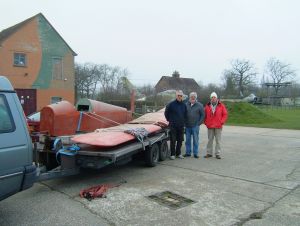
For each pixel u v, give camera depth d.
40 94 30.77
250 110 24.83
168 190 6.35
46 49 31.05
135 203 5.61
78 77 60.31
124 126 8.70
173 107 9.22
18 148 4.57
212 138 9.69
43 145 7.09
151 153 8.20
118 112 9.36
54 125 7.28
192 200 5.80
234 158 9.58
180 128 9.31
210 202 5.70
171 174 7.59
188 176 7.41
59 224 4.71
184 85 72.44
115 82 62.53
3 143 4.39
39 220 4.85
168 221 4.86
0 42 28.22
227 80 68.56
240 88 69.00
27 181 4.71
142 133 7.73
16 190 4.59
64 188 6.45
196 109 9.53
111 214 5.11
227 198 5.91
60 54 32.00
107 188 6.44
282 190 6.42
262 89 73.69
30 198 5.84
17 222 4.77
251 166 8.49
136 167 8.29
